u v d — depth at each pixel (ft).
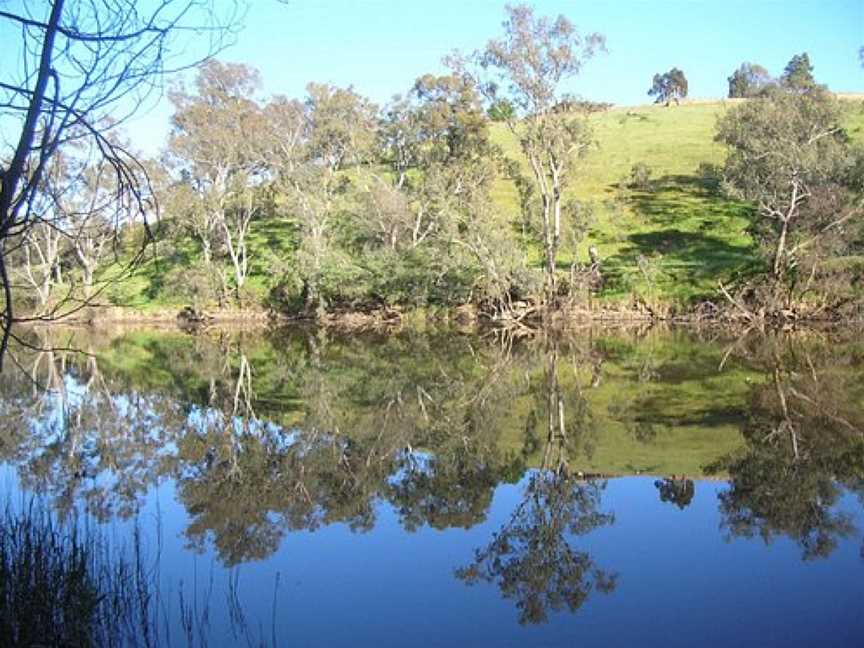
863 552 32.01
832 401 64.44
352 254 164.86
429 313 151.23
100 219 18.83
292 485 44.39
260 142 166.71
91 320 152.46
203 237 163.22
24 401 74.18
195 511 39.19
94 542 30.35
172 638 24.61
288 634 25.31
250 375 89.25
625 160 229.66
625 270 149.18
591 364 91.81
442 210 142.10
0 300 49.16
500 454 51.44
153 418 65.05
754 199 126.31
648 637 25.12
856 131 194.18
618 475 45.42
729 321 127.03
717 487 42.16
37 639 22.86
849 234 119.96
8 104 14.73
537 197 159.12
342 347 116.88
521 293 141.38
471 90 165.48
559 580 30.01
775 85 149.07
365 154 184.96
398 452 52.42
